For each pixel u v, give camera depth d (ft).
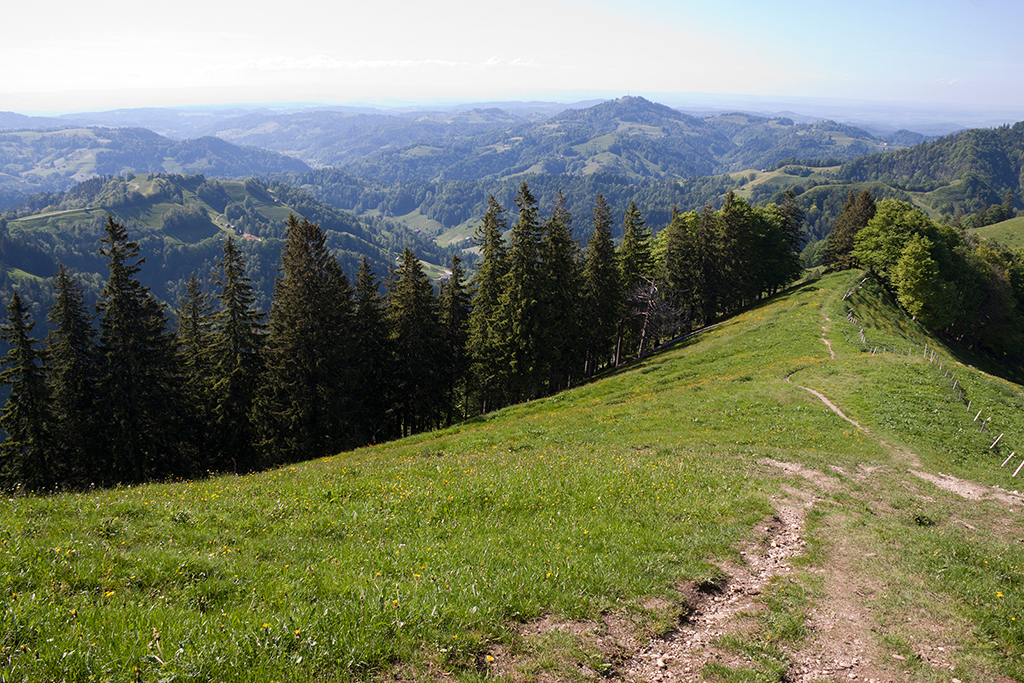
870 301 197.67
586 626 25.35
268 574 27.84
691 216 248.52
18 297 111.96
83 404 119.34
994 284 240.32
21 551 24.88
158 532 32.81
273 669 19.29
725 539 38.50
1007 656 26.07
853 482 60.59
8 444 113.29
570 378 189.78
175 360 130.21
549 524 39.65
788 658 25.31
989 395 95.40
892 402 92.12
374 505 42.88
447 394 175.42
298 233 134.62
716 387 113.91
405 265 157.38
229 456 139.54
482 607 25.05
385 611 23.56
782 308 192.75
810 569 35.47
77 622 20.06
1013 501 61.52
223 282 134.10
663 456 71.41
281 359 131.23
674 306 227.40
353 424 143.64
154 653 18.86
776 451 74.02
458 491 45.91
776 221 268.00
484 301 163.53
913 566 36.01
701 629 27.32
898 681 24.11
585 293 188.14
